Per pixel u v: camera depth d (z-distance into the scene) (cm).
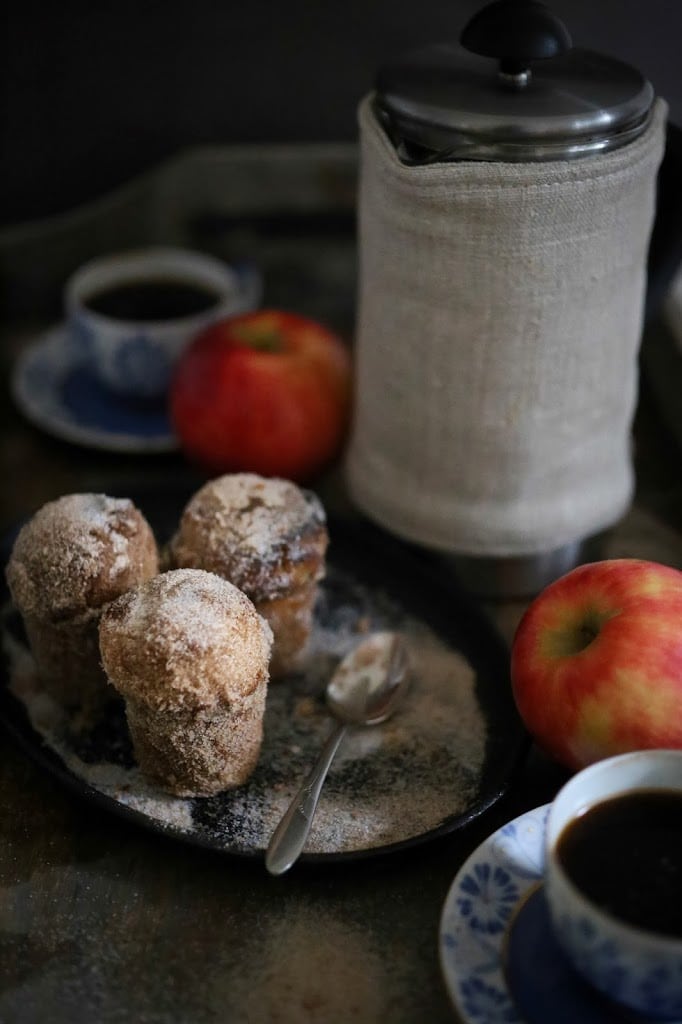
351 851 59
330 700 66
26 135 89
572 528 70
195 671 59
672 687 58
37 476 80
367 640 68
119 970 57
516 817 62
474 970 54
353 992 56
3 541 72
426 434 69
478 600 73
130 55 87
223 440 76
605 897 53
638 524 77
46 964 57
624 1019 54
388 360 69
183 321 81
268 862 58
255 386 75
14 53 86
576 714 59
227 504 66
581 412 68
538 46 61
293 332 78
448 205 63
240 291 88
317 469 79
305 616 67
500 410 67
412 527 71
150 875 60
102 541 63
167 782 62
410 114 63
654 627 59
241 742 61
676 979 51
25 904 59
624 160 63
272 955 58
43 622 63
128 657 59
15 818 62
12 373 89
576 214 63
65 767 62
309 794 61
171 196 90
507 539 70
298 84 88
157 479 81
